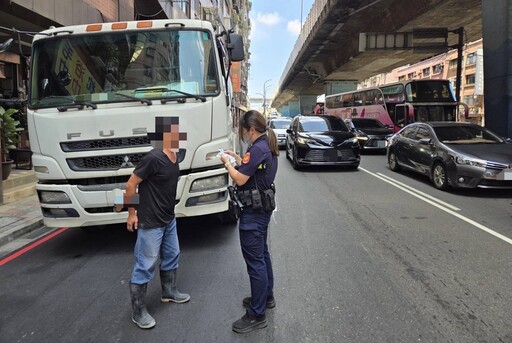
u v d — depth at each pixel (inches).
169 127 143.0
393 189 388.5
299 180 446.3
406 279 176.2
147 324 138.7
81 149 196.5
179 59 210.5
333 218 281.1
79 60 208.8
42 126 197.5
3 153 355.6
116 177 199.9
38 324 143.8
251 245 137.3
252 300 137.1
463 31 995.3
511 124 510.9
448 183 367.9
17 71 483.5
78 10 460.4
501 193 362.3
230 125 241.9
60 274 190.2
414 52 1013.2
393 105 849.5
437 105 789.9
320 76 1957.4
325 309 150.2
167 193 143.4
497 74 523.2
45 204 202.2
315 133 519.2
